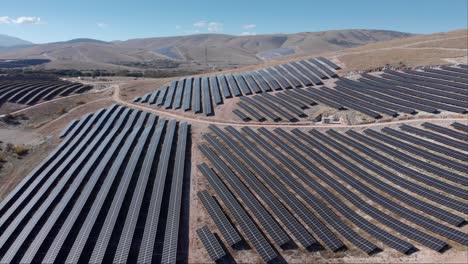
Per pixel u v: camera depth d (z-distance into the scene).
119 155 61.25
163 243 37.03
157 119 85.69
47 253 36.19
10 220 45.16
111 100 112.56
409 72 81.06
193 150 63.47
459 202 38.47
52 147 74.12
